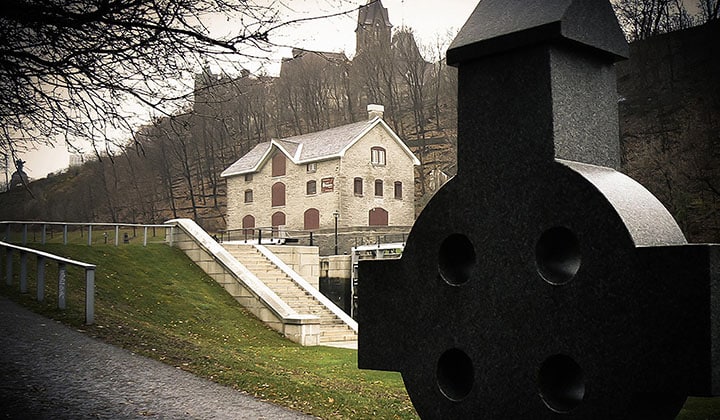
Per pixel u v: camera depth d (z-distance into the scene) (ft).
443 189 16.43
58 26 20.51
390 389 39.96
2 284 58.18
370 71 329.11
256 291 75.87
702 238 131.95
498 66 15.76
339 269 141.38
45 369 33.65
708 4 185.06
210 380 34.91
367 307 17.66
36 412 25.90
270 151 197.26
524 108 15.25
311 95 328.70
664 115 173.88
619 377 13.35
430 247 16.56
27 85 22.75
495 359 15.30
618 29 16.30
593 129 15.85
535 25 14.87
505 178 15.42
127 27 20.62
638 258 13.14
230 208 209.77
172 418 27.02
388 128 192.34
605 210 13.67
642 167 160.35
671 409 14.06
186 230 89.04
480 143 15.92
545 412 14.46
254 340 67.56
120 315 56.85
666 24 191.83
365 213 186.29
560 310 14.29
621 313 13.37
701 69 179.01
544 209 14.67
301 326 69.87
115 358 37.63
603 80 16.34
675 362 12.63
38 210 214.28
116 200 305.12
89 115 23.24
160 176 310.04
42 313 48.57
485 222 15.65
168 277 81.30
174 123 24.85
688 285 12.50
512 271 15.12
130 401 29.17
